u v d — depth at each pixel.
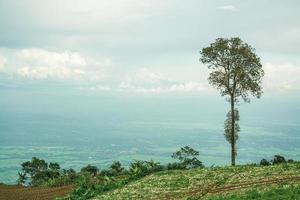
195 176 42.69
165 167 55.00
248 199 28.06
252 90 58.69
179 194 35.03
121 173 61.62
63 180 63.75
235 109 59.38
